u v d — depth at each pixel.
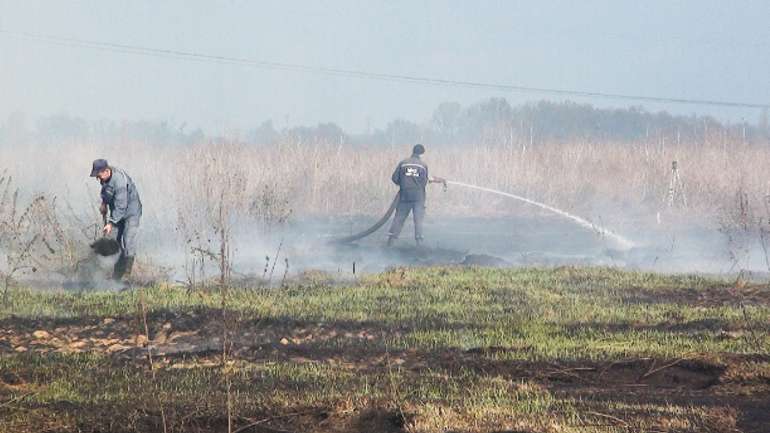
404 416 33.00
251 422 33.00
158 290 57.78
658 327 48.66
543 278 63.41
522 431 31.67
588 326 48.69
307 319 49.41
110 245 60.78
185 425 32.81
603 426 32.22
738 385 38.34
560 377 39.38
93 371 39.34
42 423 32.66
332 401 34.69
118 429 32.31
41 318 49.34
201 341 45.53
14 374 38.38
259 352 42.78
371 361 41.62
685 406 34.84
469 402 34.88
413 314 51.22
